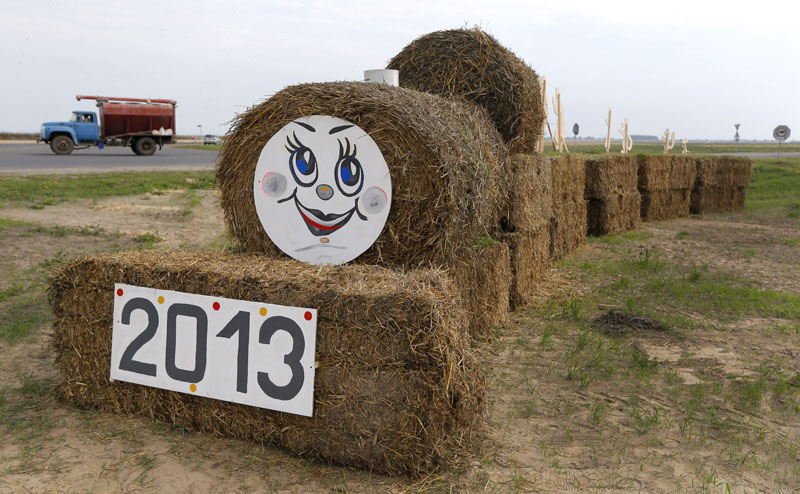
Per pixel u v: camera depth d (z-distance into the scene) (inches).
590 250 408.2
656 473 123.1
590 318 238.4
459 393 119.6
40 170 794.2
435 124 157.9
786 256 397.7
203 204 547.2
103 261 141.4
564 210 376.8
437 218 155.6
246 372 127.8
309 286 123.0
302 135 158.6
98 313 142.3
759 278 324.5
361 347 118.5
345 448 122.8
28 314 217.0
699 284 299.7
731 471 124.9
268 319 124.6
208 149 1782.7
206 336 131.2
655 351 200.7
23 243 336.8
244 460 124.5
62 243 343.0
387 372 117.6
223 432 134.2
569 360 188.4
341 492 113.8
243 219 171.8
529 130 269.1
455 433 122.4
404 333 115.9
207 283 130.9
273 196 164.1
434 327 114.4
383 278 129.5
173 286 134.1
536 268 282.7
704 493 115.8
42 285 253.3
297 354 122.5
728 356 196.5
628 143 622.5
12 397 151.3
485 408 136.6
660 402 159.8
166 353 135.4
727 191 692.1
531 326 227.0
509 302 245.8
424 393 116.5
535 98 270.2
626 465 126.3
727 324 234.2
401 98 158.9
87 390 146.3
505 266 225.9
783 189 901.2
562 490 116.0
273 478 118.1
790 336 219.9
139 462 122.0
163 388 136.3
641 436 140.0
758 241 462.0
